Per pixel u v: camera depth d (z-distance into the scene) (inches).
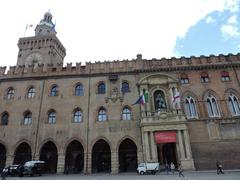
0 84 1830.7
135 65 1786.4
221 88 1658.5
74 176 1321.4
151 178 1035.3
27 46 2388.0
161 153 1514.5
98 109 1664.6
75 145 1715.1
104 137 1568.7
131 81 1734.7
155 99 1679.4
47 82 1796.3
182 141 1445.6
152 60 1796.3
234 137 1508.4
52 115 1689.2
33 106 1713.8
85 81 1771.7
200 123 1558.8
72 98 1716.3
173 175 1166.3
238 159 1453.0
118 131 1577.3
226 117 1561.3
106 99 1681.8
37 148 1573.6
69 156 1691.7
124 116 1636.3
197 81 1696.6
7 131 1648.6
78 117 1664.6
